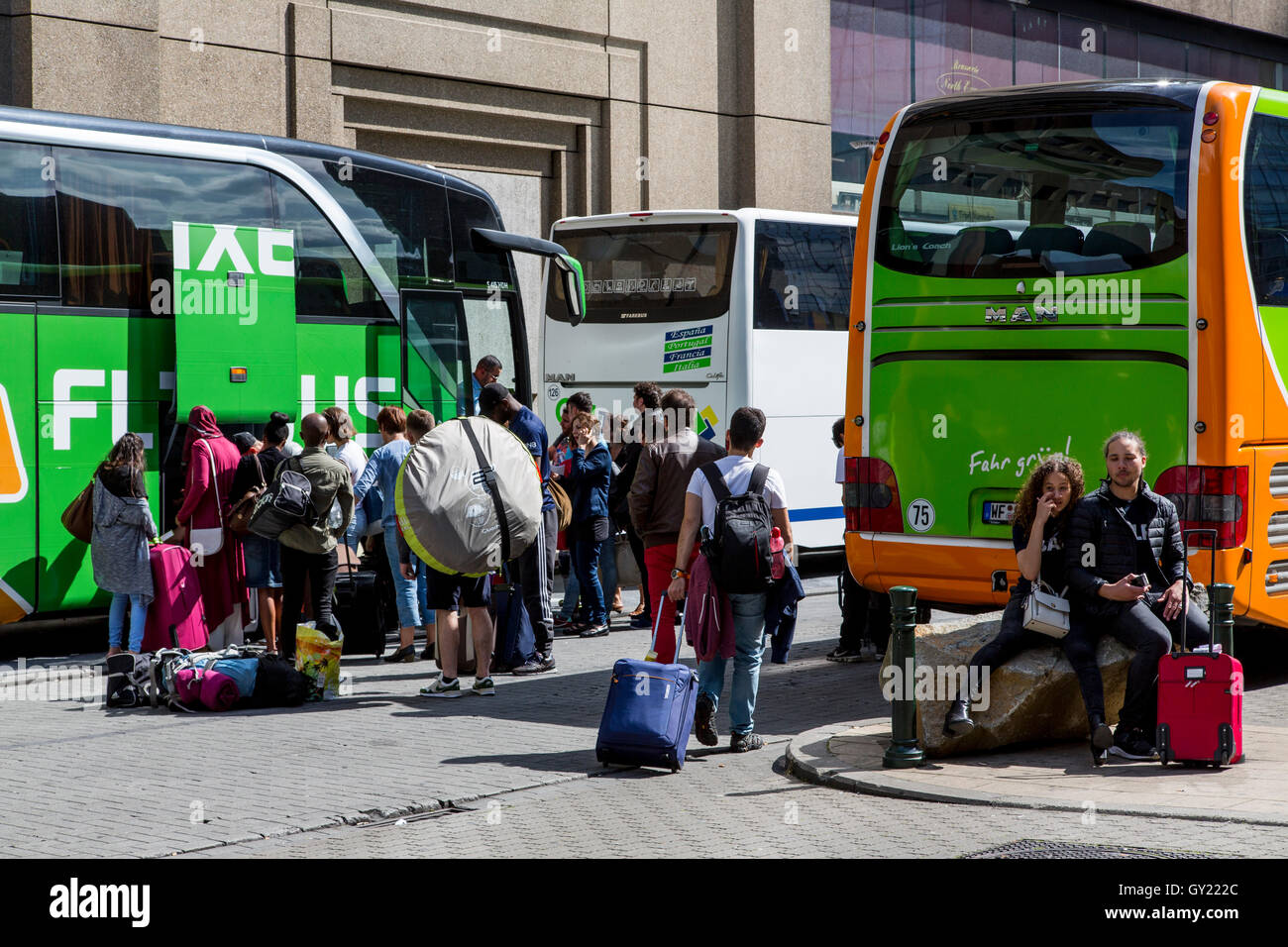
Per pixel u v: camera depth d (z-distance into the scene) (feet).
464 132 68.44
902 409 34.14
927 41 85.35
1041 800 23.95
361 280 45.70
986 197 33.35
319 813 24.00
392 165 47.03
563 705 34.01
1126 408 31.42
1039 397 32.37
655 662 30.63
